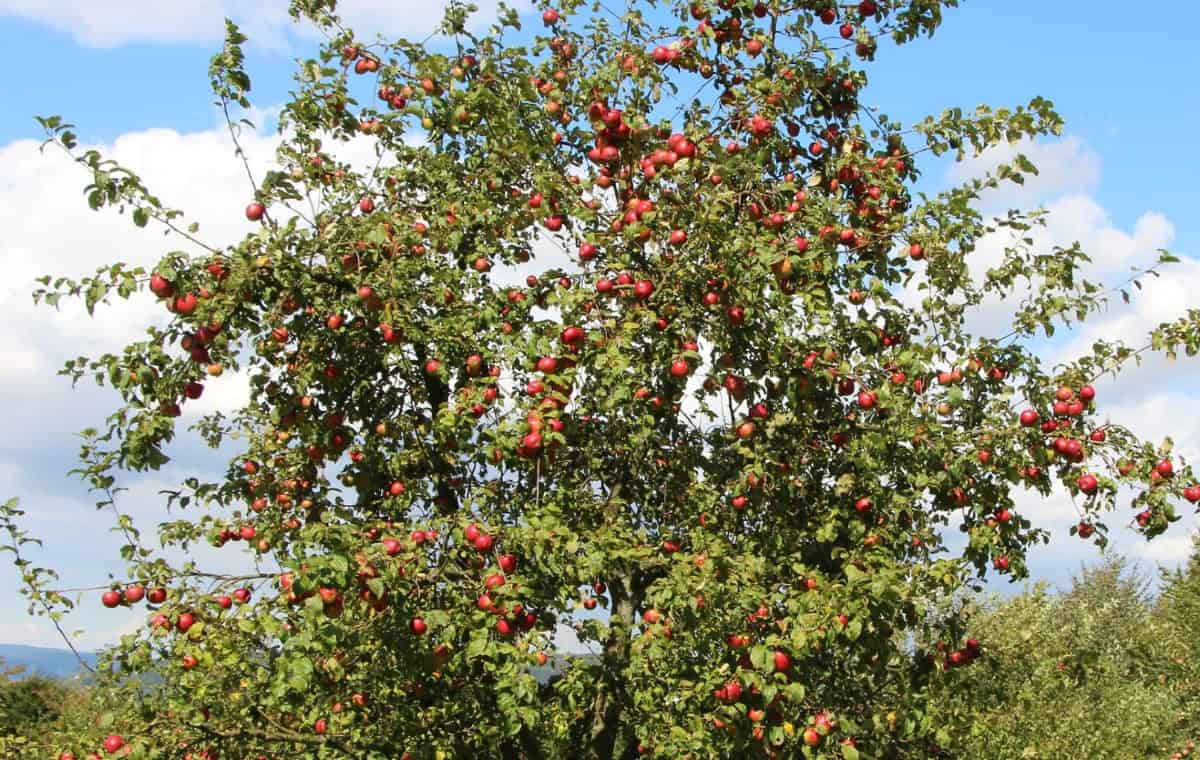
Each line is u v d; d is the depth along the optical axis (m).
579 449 8.49
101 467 6.64
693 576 6.31
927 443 7.03
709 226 6.84
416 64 8.45
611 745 7.97
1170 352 7.02
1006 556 7.74
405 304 7.57
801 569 6.86
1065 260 7.36
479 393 7.31
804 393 6.97
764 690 6.07
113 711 6.98
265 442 8.83
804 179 8.57
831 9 8.79
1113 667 17.67
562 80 8.60
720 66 8.62
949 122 7.50
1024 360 7.46
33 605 6.84
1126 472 7.11
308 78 8.37
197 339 6.66
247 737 6.99
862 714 7.30
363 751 7.02
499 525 6.89
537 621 7.05
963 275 7.36
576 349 6.90
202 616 6.54
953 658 7.96
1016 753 12.18
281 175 7.44
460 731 7.46
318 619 5.62
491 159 8.58
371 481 8.15
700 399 8.26
